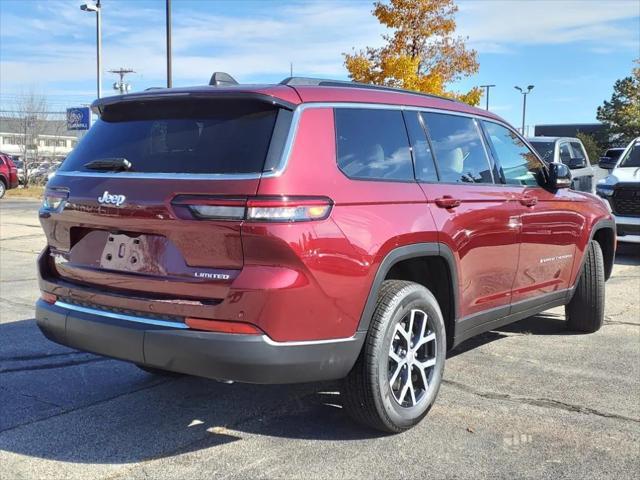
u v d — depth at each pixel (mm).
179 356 3215
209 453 3545
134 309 3404
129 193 3400
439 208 3980
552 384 4645
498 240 4484
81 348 3641
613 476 3305
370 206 3520
